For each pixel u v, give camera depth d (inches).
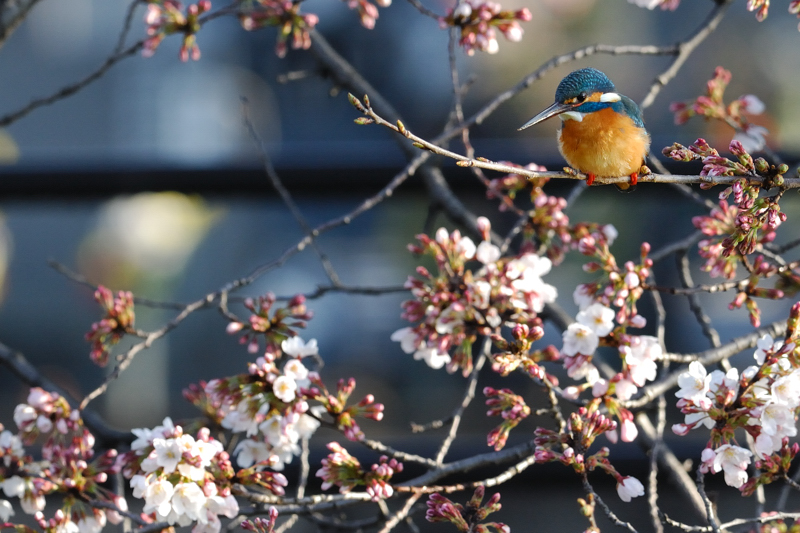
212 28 412.8
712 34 388.8
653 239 383.6
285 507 213.8
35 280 426.0
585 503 174.7
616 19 391.5
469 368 221.1
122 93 414.0
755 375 179.3
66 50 416.8
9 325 420.5
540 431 188.7
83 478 209.2
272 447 214.2
